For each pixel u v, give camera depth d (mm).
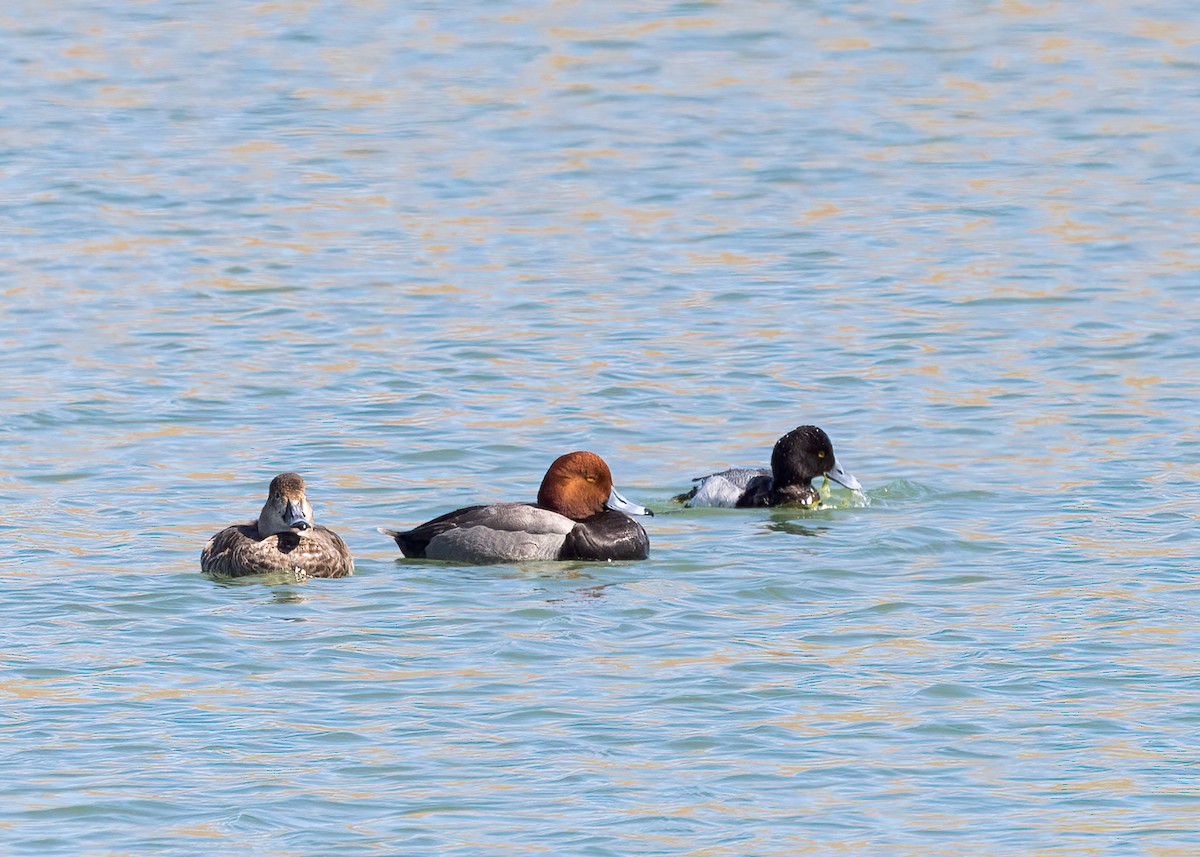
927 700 12031
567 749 11203
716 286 26703
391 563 15508
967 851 9836
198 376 22031
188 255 28719
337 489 17781
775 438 19766
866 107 41188
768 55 46688
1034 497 17344
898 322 24641
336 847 9891
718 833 10047
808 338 23859
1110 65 45531
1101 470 18203
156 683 12297
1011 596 14312
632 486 18203
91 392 21281
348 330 24312
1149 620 13625
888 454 19016
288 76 44438
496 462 18766
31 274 27500
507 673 12523
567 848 9867
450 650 13008
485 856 9781
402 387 21562
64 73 44844
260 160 36094
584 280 27125
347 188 33719
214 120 39969
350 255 28719
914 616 13828
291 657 12836
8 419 20109
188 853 9805
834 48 47469
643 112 40688
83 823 10156
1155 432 19609
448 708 11875
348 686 12266
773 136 38312
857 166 35562
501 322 24688
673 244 29484
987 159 36156
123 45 48000
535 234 30188
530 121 39781
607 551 15500
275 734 11422
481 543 15492
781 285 26750
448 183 34125
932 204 32312
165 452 18969
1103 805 10430
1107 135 38250
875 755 11148
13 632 13320
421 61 45969
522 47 47469
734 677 12445
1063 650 12984
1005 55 46719
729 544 16125
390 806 10391
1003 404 20844
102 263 28203
